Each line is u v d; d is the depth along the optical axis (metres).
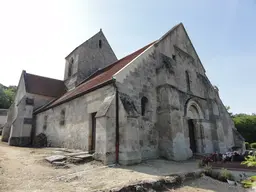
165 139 10.28
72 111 12.67
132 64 10.24
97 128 8.38
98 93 10.18
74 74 20.56
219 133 14.38
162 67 11.63
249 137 29.00
